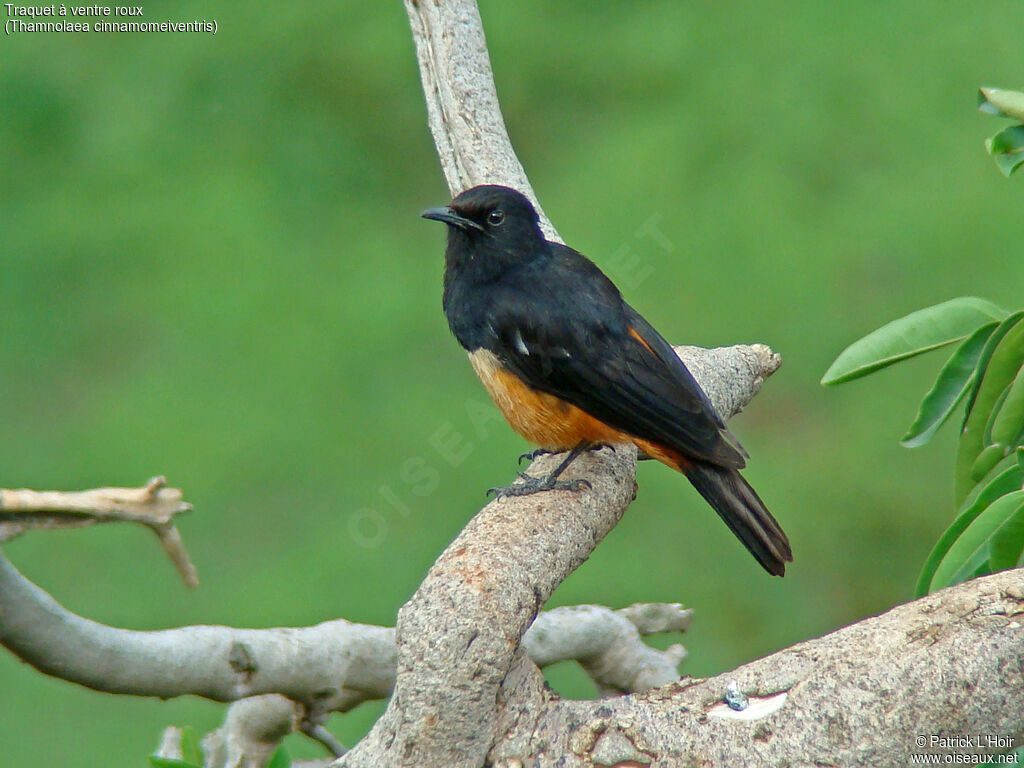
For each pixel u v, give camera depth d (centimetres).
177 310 1440
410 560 1212
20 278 1488
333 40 1694
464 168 843
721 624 1182
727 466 691
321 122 1641
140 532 1200
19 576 487
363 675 629
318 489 1260
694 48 1673
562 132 1627
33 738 1060
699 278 1442
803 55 1617
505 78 1673
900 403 1316
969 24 1623
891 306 1389
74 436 1316
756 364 812
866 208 1474
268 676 588
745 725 473
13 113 1647
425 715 489
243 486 1258
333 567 1201
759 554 693
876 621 477
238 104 1647
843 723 458
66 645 509
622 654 746
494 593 508
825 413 1327
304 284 1457
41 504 445
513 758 498
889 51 1652
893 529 1233
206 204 1538
